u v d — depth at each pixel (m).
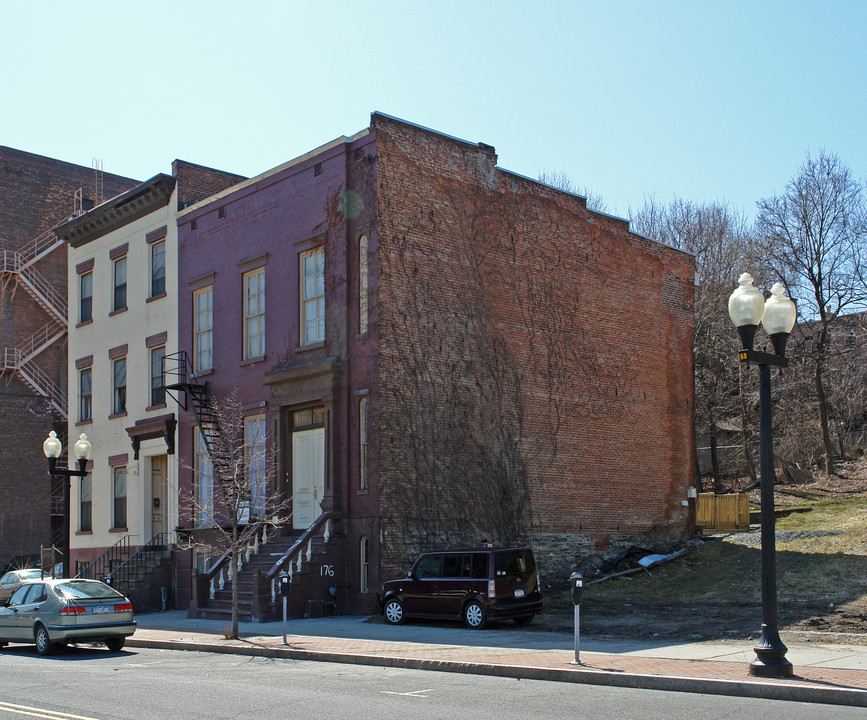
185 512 28.80
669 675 12.16
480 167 26.25
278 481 25.44
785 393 46.19
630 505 29.00
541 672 13.05
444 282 24.80
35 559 43.50
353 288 24.08
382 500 22.66
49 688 12.70
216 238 29.03
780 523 30.14
